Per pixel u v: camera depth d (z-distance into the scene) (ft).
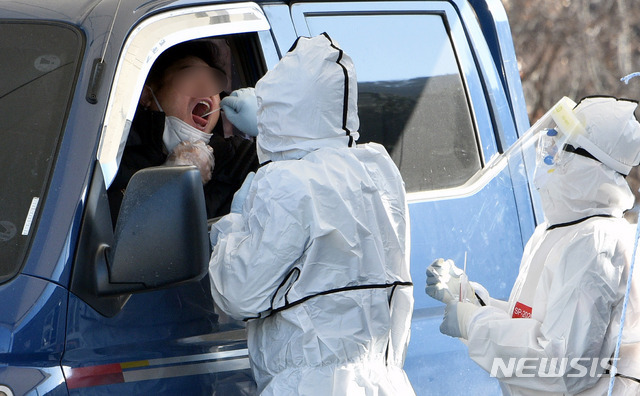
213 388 33.68
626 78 34.12
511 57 49.55
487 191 45.42
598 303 34.04
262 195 32.37
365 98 42.57
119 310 31.32
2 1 35.58
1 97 32.81
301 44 34.17
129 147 38.37
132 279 29.40
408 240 35.35
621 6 136.87
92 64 32.58
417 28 45.55
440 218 42.91
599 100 37.09
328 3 42.24
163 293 32.94
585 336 34.04
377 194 33.63
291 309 32.30
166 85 39.37
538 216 46.98
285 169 32.63
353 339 32.55
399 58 44.37
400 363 35.32
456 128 45.80
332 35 41.98
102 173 31.40
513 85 49.16
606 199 36.45
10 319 28.86
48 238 29.94
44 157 31.30
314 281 32.45
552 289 34.78
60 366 29.50
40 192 30.73
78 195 30.55
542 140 37.50
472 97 46.83
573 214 36.68
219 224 34.35
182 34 35.58
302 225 32.04
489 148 46.78
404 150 43.39
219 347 34.40
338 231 32.27
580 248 34.47
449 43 46.62
